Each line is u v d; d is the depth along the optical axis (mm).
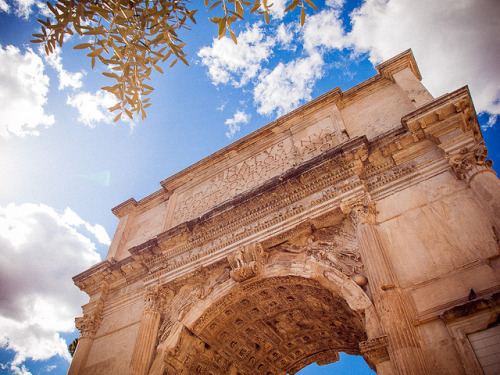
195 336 13586
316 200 13023
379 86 16094
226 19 7309
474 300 8281
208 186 18250
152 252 16203
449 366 7938
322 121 16203
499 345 7707
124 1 7488
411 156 12406
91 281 17469
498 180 9867
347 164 13023
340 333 15031
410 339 8422
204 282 14375
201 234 15312
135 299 15719
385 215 11508
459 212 10234
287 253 12992
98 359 14312
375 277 9852
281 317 14812
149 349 13023
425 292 9266
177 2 7664
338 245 12102
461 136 11352
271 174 15797
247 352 15797
